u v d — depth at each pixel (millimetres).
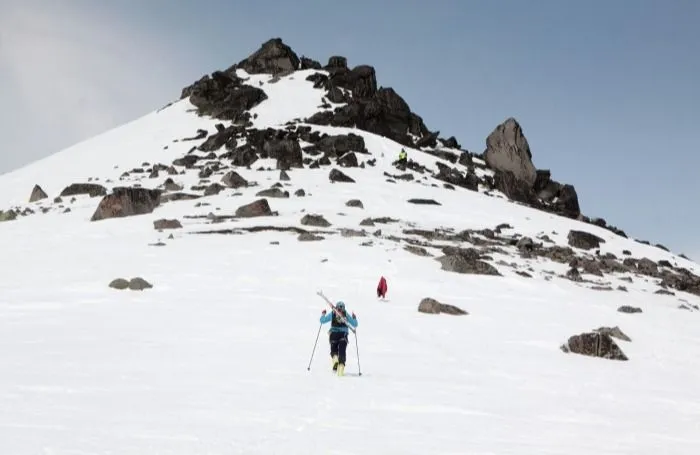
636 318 29891
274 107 112812
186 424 9016
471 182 89250
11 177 89000
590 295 35844
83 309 23500
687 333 27828
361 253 39656
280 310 24391
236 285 29875
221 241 42344
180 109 120625
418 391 13086
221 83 119812
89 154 98250
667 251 75500
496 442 9219
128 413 9547
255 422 9391
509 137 101562
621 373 18250
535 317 27219
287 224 49781
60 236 46344
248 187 69750
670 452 9477
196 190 68562
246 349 17109
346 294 29281
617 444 9750
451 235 52531
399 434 9281
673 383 17266
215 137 94562
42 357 14508
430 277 34781
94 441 7855
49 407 9703
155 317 22094
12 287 28297
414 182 80375
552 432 10273
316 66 140125
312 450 7992
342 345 14617
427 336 21672
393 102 115375
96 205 63531
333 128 102312
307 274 33438
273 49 135375
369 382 13820
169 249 39375
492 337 22469
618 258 58344
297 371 14547
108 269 33031
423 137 109250
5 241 44844
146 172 83125
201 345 17375
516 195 91500
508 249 50750
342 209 59188
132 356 15188
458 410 11508
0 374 12266
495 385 14633
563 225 69188
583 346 21156
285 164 80875
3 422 8672
